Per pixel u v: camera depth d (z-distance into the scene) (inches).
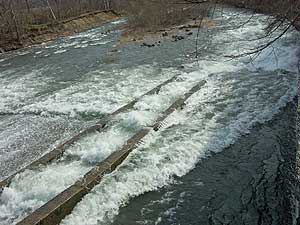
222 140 421.1
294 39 849.5
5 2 1307.8
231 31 1051.3
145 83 653.9
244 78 624.4
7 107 617.3
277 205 313.1
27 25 1300.4
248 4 352.5
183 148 405.7
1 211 330.6
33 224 286.5
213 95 553.9
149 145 415.2
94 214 316.5
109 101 579.2
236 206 317.4
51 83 727.7
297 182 307.4
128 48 997.2
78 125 510.3
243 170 366.0
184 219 306.8
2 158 445.4
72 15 1557.6
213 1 309.1
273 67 670.5
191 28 1185.4
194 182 352.2
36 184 357.7
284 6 300.5
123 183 349.7
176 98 547.8
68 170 381.1
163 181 355.3
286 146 402.9
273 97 530.9
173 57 828.0
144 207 322.7
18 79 788.6
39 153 446.9
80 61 896.3
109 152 399.2
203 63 741.3
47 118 549.0
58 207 305.4
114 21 1651.1
